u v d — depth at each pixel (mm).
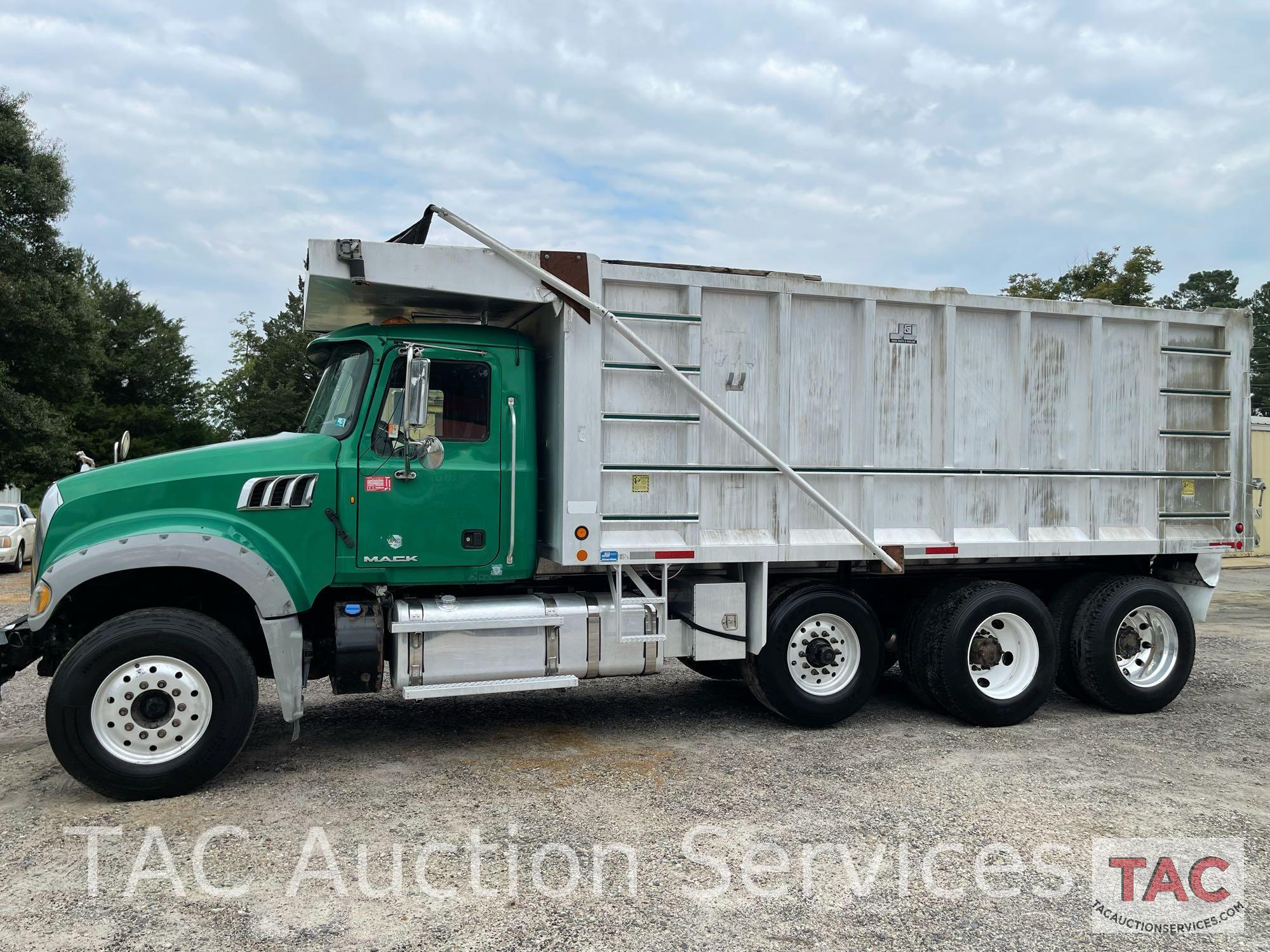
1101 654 6895
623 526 5934
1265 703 7434
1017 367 6844
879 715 6934
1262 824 4633
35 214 24953
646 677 8383
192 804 4824
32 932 3426
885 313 6543
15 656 5023
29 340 25141
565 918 3551
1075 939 3434
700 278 6051
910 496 6621
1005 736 6332
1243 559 20875
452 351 5785
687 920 3549
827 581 6590
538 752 5824
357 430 5551
